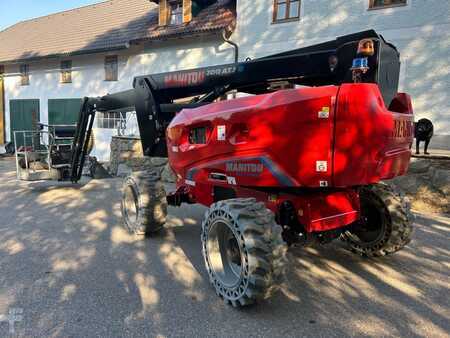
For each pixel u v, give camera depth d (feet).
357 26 34.50
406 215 12.56
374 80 9.88
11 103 66.33
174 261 13.44
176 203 16.01
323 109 9.16
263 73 13.07
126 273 12.38
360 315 9.75
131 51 50.55
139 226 15.78
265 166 10.45
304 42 37.58
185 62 46.03
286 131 9.82
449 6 30.17
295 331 9.00
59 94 59.82
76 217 19.67
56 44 61.31
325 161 9.31
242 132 11.03
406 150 10.89
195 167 13.26
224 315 9.75
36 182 31.09
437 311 9.96
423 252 14.43
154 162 32.76
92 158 30.81
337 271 12.55
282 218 11.45
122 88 52.42
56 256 13.92
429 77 31.40
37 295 10.84
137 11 61.31
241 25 41.39
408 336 8.79
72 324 9.34
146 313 9.85
